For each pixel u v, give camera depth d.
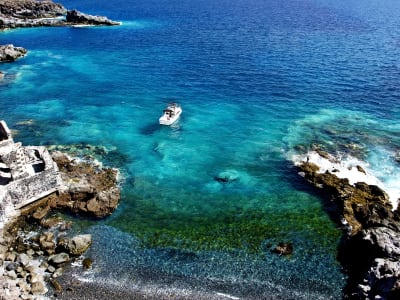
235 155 62.44
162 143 66.06
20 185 47.03
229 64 105.94
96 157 61.47
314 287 39.25
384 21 166.50
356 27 153.00
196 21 171.25
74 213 48.59
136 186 54.72
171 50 121.69
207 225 47.69
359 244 42.84
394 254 39.72
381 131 68.50
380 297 35.12
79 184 51.72
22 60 113.00
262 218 48.88
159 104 81.62
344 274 40.81
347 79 92.69
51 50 124.12
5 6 167.38
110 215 49.12
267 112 76.94
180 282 39.69
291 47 121.19
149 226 47.41
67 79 97.06
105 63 109.94
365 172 56.06
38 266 40.81
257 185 55.16
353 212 47.88
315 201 51.66
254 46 123.56
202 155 62.53
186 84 92.44
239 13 192.88
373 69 98.88
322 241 45.06
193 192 53.84
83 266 41.22
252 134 68.62
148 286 39.09
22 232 45.44
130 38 139.12
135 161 60.78
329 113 75.88
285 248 43.75
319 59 108.06
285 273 40.88
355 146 63.41
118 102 82.94
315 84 90.25
